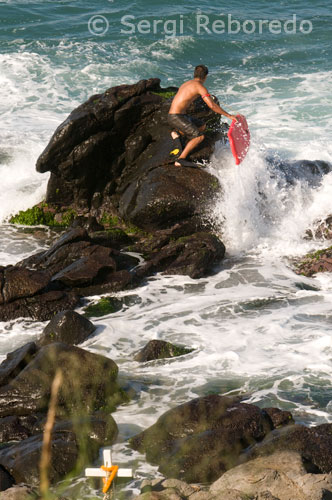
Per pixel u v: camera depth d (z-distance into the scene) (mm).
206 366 24516
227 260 35094
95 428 20109
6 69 69750
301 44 83562
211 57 78562
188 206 36094
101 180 40906
